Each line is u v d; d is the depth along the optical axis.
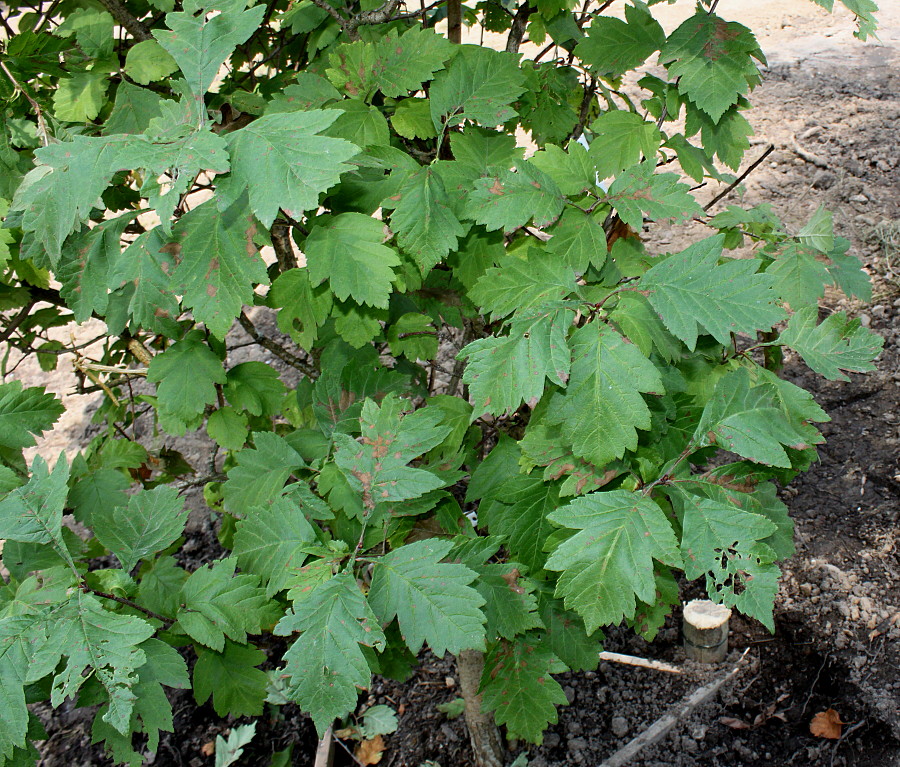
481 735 1.12
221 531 1.14
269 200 0.66
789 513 1.40
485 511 0.88
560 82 0.99
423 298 0.92
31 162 0.92
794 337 0.79
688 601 1.33
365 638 0.70
